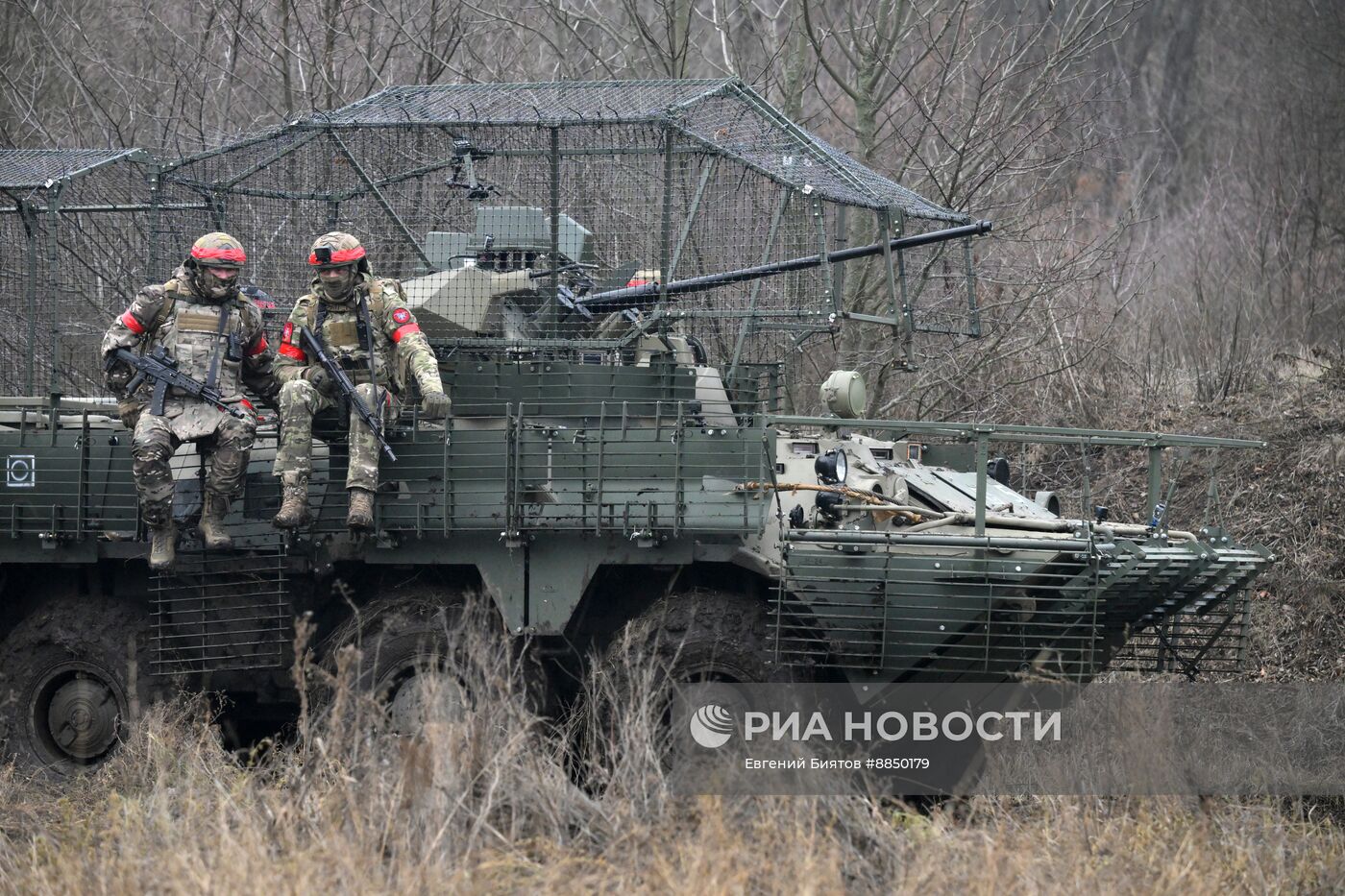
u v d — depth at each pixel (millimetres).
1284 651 40531
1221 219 76312
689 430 29516
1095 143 57750
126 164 42531
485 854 22438
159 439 29766
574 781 28797
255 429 30625
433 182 37406
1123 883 22266
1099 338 53469
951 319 50969
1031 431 29750
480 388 31375
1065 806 25641
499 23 65312
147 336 30625
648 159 35656
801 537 28469
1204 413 53062
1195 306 63906
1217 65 95562
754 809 24672
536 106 35125
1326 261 74250
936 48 53906
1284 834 26312
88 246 45688
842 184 34969
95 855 23625
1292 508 46156
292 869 21062
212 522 30312
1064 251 55938
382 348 30531
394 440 30516
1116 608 30547
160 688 31828
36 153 40375
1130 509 49469
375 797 23344
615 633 30594
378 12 59375
